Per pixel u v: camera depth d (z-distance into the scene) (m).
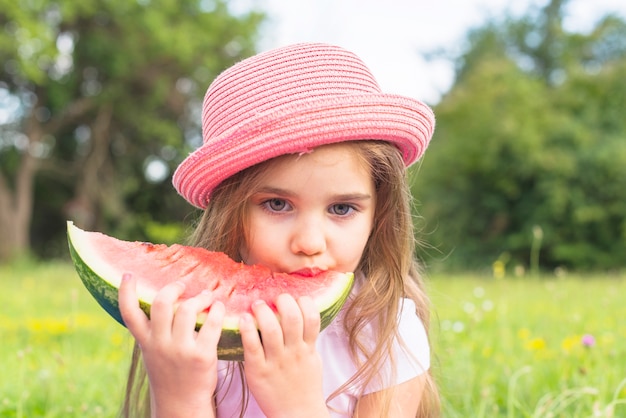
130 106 20.64
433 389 2.43
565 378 3.16
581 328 4.48
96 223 22.44
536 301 6.17
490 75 22.03
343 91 2.02
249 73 2.07
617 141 18.45
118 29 19.16
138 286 1.72
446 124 22.20
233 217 1.96
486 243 19.88
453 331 4.34
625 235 17.66
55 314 6.52
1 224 19.56
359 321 2.19
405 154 2.16
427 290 2.90
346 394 2.20
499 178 19.30
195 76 20.88
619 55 26.14
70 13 17.44
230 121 2.03
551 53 28.02
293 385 1.74
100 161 21.34
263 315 1.70
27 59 16.98
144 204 24.02
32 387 3.26
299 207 1.91
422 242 2.79
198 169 1.97
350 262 1.96
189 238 2.43
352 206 1.97
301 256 1.89
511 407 2.75
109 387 3.36
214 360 1.67
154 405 1.73
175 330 1.64
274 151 1.83
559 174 18.28
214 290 1.79
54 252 22.39
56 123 20.22
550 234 18.45
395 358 2.19
